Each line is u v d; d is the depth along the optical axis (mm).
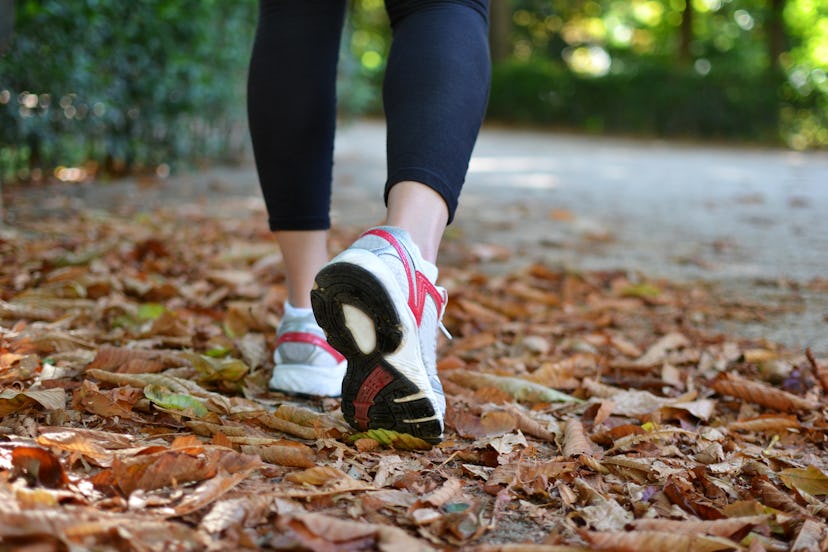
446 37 1433
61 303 2148
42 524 883
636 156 10844
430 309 1318
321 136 1666
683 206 5578
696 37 21953
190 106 5684
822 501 1293
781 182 7648
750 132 14992
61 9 4211
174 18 5266
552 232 4289
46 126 4645
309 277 1690
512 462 1299
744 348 2225
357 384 1296
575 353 2152
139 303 2354
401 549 960
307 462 1259
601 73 16781
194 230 3676
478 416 1561
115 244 3041
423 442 1351
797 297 2887
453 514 1090
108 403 1403
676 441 1527
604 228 4469
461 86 1396
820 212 5375
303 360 1664
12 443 1177
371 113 18234
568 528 1116
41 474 1085
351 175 6832
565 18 23906
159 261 2912
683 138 15406
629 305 2691
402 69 1425
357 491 1169
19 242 2998
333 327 1253
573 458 1367
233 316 2145
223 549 949
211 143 6484
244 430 1362
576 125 16641
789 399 1745
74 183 5078
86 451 1172
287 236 1686
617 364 2027
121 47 4980
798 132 14773
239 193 5164
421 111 1368
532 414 1604
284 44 1619
